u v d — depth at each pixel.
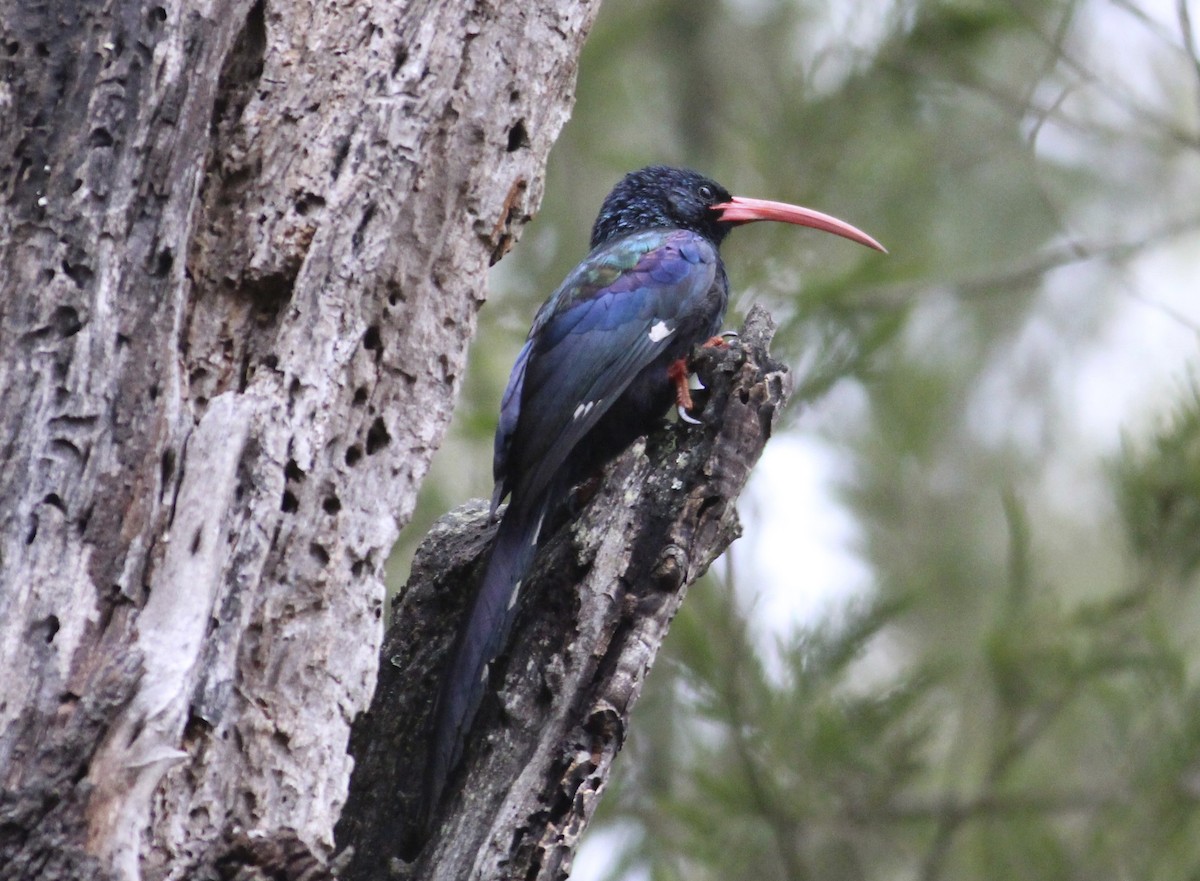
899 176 17.12
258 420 7.30
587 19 8.87
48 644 6.47
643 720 14.27
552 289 16.45
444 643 9.29
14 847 6.04
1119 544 17.66
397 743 8.93
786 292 14.76
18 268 6.89
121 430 6.84
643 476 8.67
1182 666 13.24
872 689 14.08
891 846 14.05
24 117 7.06
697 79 18.97
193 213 7.30
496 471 10.70
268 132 7.80
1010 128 17.00
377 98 7.98
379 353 7.86
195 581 6.72
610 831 13.80
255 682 7.17
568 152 17.92
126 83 7.13
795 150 15.79
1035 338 19.91
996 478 18.27
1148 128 17.94
